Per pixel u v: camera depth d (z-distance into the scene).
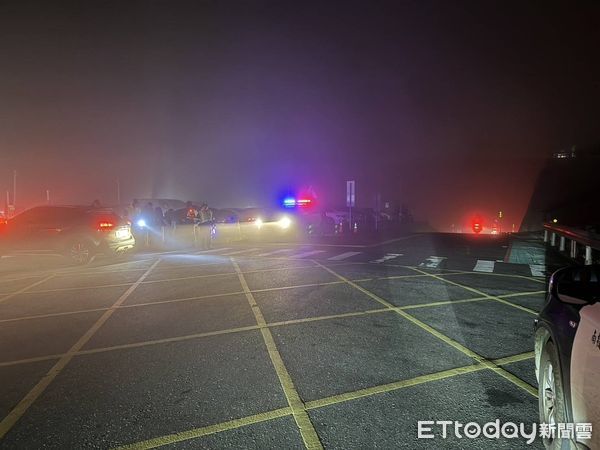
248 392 3.83
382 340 5.18
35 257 14.86
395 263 11.64
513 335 5.33
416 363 4.43
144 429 3.23
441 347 4.91
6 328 6.14
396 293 7.80
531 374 4.12
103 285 9.24
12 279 10.54
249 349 4.95
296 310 6.68
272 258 13.04
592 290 2.79
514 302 7.07
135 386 4.02
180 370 4.38
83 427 3.29
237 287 8.59
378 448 2.93
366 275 9.73
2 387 4.10
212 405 3.60
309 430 3.17
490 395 3.69
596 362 2.06
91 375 4.32
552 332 2.77
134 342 5.34
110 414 3.49
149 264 12.36
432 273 9.96
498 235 21.81
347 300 7.28
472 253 13.75
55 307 7.34
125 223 14.23
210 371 4.33
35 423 3.37
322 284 8.71
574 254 12.48
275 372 4.26
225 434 3.14
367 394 3.74
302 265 11.39
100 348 5.15
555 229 14.52
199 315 6.54
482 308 6.68
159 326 6.01
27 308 7.33
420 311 6.52
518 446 2.93
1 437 3.17
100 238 13.06
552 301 3.03
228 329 5.77
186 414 3.46
